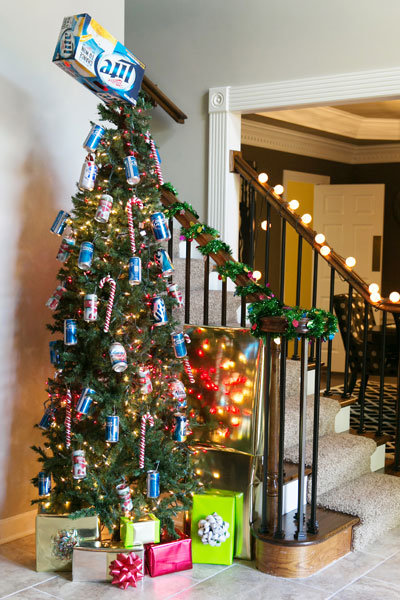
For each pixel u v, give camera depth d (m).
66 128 3.70
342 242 8.54
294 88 4.88
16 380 3.50
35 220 3.55
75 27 2.85
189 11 5.31
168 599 2.84
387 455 4.56
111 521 3.02
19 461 3.53
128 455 3.15
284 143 7.74
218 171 5.20
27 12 3.46
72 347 3.13
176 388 3.15
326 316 3.03
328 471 3.60
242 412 3.24
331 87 4.74
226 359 3.29
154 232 3.11
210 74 5.25
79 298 3.07
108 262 3.07
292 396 4.23
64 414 3.16
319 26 4.77
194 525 3.21
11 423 3.48
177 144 5.41
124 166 3.06
